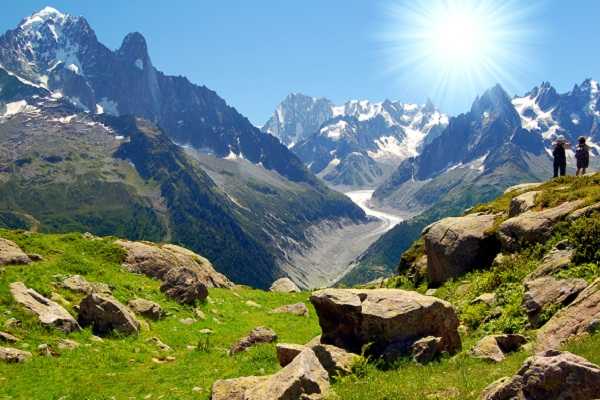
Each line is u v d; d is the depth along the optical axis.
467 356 22.73
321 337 26.23
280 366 26.16
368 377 21.75
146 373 30.42
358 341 24.75
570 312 21.22
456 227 44.84
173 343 38.56
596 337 18.61
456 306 35.28
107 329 37.84
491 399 14.67
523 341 23.03
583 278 26.02
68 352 33.16
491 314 29.58
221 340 39.22
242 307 52.81
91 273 48.06
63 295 41.31
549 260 30.78
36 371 29.72
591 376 13.28
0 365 29.75
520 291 30.12
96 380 29.06
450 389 18.50
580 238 29.69
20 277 41.12
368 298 25.66
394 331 24.09
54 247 52.00
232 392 20.73
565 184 46.34
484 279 37.00
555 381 13.46
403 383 20.12
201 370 29.92
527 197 43.00
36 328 34.88
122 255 55.06
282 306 52.31
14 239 49.97
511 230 39.09
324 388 19.52
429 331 24.38
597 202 35.69
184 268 50.72
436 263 44.75
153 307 43.00
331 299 25.52
